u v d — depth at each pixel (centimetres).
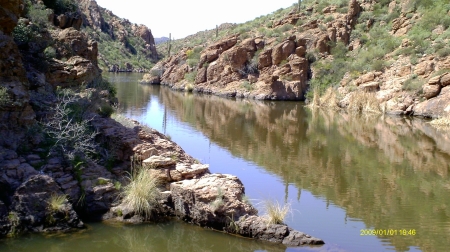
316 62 4275
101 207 870
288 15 5031
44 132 961
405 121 2645
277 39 4522
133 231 819
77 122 1037
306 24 4722
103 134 1071
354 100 3195
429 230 909
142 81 5722
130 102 3225
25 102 960
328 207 1044
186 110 2933
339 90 3609
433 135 2134
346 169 1434
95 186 888
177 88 4916
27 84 1040
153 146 1054
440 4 4147
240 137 1989
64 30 1872
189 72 5156
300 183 1252
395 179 1321
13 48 1006
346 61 4122
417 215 1002
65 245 741
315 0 5422
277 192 1153
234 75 4509
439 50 3203
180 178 966
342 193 1165
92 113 1184
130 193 883
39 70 1335
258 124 2433
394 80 3275
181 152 1102
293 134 2117
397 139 2017
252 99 4097
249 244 786
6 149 870
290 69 4209
